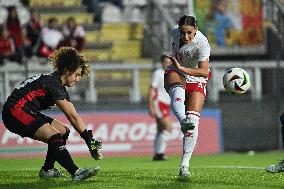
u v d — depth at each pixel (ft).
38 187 80.64
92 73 194.08
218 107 191.21
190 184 82.28
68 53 83.05
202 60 88.79
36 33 212.02
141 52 227.81
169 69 93.30
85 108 186.39
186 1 230.07
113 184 82.33
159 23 220.23
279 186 80.79
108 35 230.89
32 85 83.30
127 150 180.45
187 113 89.81
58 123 88.79
